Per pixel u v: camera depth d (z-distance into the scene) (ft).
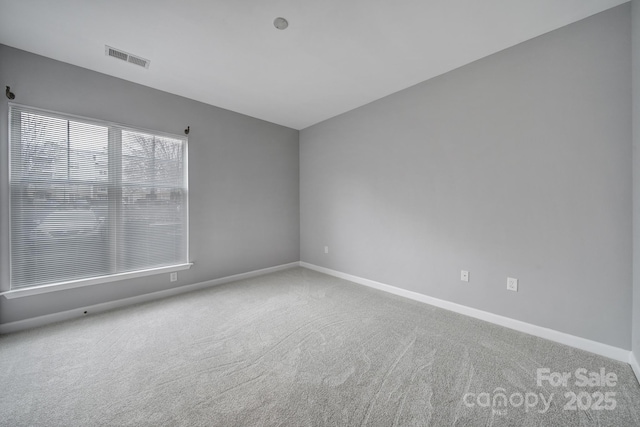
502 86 7.46
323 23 6.37
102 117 8.55
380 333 7.16
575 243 6.37
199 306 9.06
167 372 5.48
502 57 7.44
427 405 4.55
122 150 8.98
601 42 5.92
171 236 10.19
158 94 9.76
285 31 6.64
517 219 7.26
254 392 4.89
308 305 9.17
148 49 7.35
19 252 7.31
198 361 5.89
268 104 11.28
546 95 6.71
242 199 12.37
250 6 5.79
